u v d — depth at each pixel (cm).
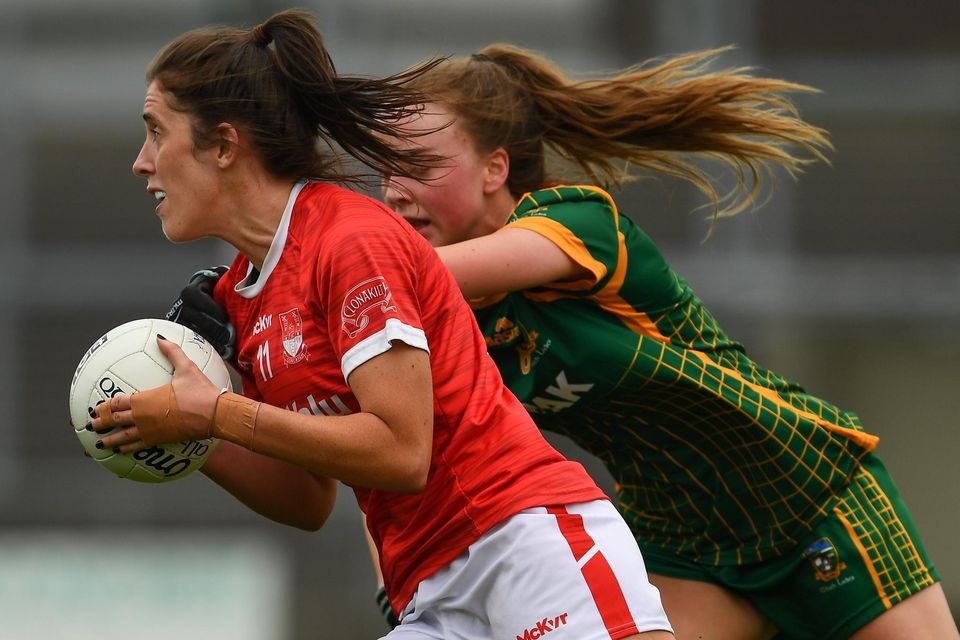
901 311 3347
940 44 3809
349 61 3400
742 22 3438
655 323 1312
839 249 3469
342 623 2989
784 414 1368
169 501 3162
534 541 1045
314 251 1038
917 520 3462
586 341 1272
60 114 3569
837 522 1405
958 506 3441
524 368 1289
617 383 1297
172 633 2964
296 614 3002
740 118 1437
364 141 1129
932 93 3516
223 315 1120
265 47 1086
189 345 1075
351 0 3434
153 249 3547
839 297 3322
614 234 1274
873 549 1408
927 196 3491
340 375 1045
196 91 1057
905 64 3588
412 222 1333
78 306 3319
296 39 1080
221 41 1073
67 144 3572
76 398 1053
